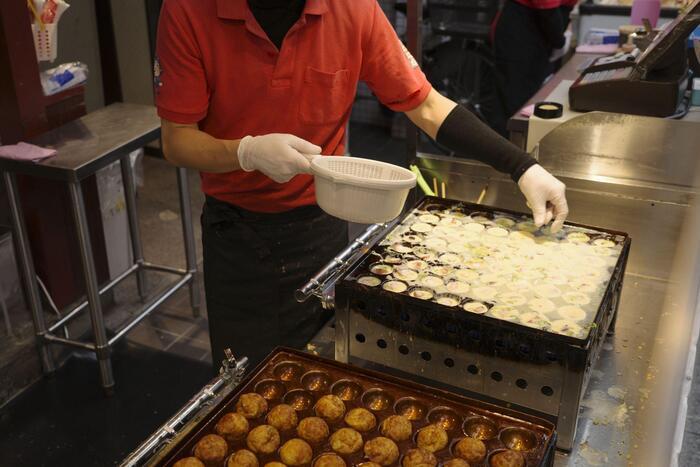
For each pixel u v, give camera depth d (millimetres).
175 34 1642
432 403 1254
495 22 4188
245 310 2068
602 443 1303
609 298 1448
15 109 2887
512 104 4270
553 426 1168
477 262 1530
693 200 1769
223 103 1743
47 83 2969
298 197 1917
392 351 1412
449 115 1795
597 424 1343
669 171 1867
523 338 1258
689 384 882
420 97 1813
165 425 1213
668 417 875
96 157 2615
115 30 4746
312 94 1756
